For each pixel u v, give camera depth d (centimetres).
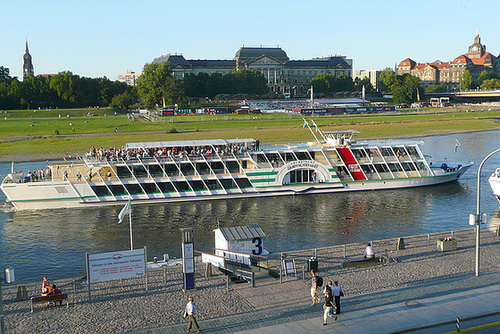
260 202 9188
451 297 4012
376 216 8125
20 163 14325
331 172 9769
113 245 6825
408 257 5197
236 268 4822
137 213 8500
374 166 9969
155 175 9081
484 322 3566
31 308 3947
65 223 7919
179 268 5028
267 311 3859
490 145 17025
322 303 3997
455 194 9631
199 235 7219
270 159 9619
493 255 5200
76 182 8775
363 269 4850
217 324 3634
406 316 3669
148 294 4300
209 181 9356
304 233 7206
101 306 4047
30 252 6575
